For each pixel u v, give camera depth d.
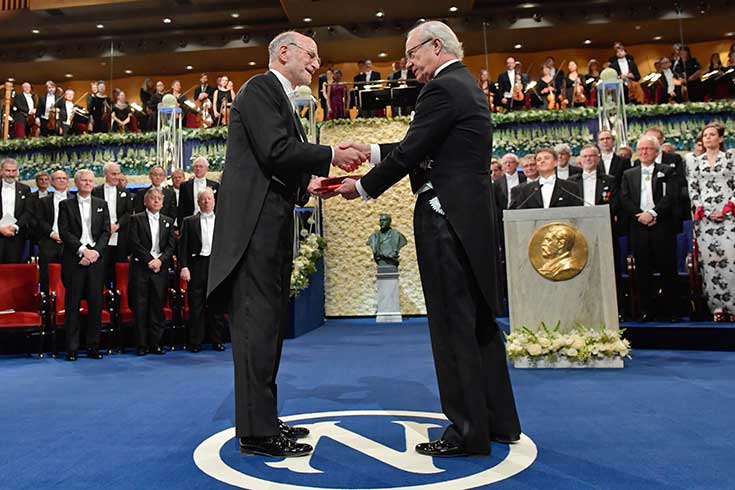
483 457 2.17
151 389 3.83
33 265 6.07
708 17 14.06
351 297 10.27
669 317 5.57
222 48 15.02
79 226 5.86
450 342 2.29
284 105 2.51
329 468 2.08
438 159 2.34
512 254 4.50
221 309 2.49
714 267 5.58
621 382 3.66
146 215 6.16
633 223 5.64
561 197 5.45
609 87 9.68
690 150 10.41
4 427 2.81
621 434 2.46
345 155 2.48
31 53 15.52
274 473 2.04
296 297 7.04
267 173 2.44
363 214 10.38
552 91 11.71
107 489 1.91
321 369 4.46
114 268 7.09
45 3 14.16
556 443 2.35
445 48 2.45
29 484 1.97
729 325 5.12
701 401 3.08
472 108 2.31
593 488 1.83
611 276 4.34
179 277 6.58
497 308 2.36
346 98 10.94
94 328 5.79
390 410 3.02
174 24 14.84
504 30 14.46
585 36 15.03
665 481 1.88
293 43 2.57
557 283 4.41
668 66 12.40
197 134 10.82
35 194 7.08
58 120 12.22
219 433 2.64
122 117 11.99
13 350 6.25
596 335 4.26
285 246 2.50
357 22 14.62
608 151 7.00
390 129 10.43
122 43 15.29
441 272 2.32
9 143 11.35
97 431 2.71
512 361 4.55
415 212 2.45
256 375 2.30
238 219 2.38
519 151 10.58
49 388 3.93
